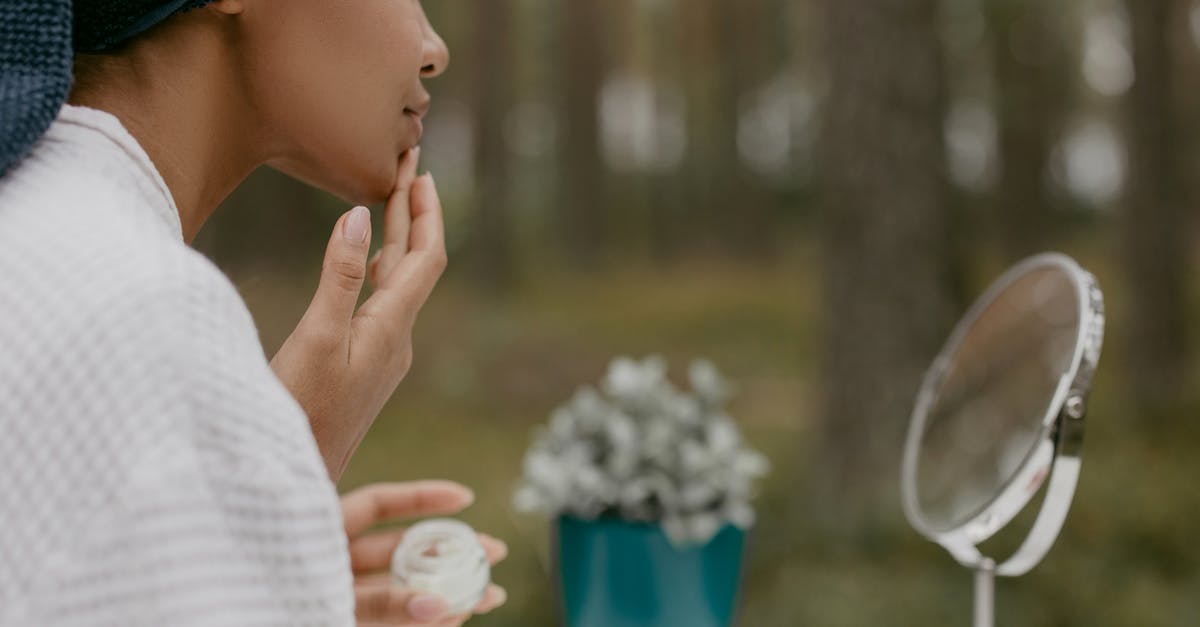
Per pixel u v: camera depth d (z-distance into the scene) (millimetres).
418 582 792
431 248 697
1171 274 6570
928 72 4434
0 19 497
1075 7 13422
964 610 3268
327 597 440
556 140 20922
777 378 9594
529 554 3795
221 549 402
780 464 5422
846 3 4480
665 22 23719
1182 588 3447
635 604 1316
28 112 480
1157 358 6555
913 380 4359
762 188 21828
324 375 587
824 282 4598
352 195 722
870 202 4422
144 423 399
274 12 602
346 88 638
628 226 25922
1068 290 802
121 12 552
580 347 10391
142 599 388
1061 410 752
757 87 21312
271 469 423
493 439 7570
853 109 4461
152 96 581
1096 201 21188
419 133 728
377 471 6605
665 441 1363
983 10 10594
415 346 10023
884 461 4328
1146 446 5543
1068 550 3703
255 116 636
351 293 594
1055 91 17656
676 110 23812
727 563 1336
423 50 690
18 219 462
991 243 18219
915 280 4387
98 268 432
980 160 17984
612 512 1346
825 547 3854
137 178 523
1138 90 6695
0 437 406
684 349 11062
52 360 410
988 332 917
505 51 13750
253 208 12258
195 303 432
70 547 389
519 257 18422
